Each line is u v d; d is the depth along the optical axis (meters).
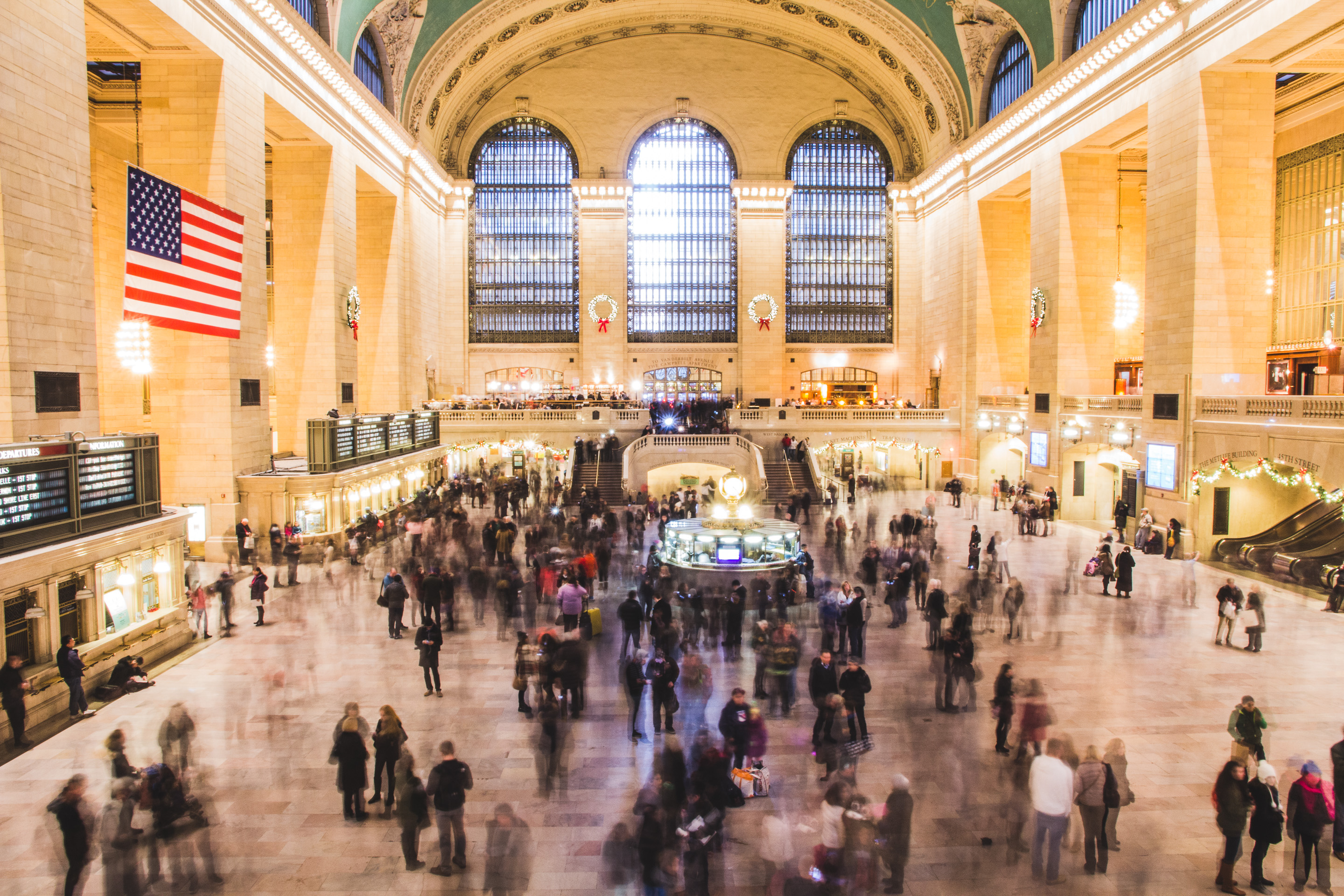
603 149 44.34
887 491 37.97
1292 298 29.19
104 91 26.56
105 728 11.06
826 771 9.80
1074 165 29.94
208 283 18.91
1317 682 12.75
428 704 11.98
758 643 12.14
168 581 14.84
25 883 7.63
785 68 44.38
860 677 10.30
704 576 17.34
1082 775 7.83
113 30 19.48
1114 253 30.17
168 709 11.73
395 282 36.12
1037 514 26.11
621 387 44.94
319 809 9.02
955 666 11.56
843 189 45.75
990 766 9.95
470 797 9.26
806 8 40.06
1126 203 34.94
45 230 14.81
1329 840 7.49
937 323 42.25
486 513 29.50
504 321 45.22
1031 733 9.41
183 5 19.42
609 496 31.95
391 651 14.45
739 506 20.08
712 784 8.16
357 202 35.75
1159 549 23.08
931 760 10.09
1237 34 21.22
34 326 14.50
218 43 20.98
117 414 28.08
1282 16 19.69
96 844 8.16
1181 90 23.38
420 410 37.09
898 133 44.94
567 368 45.12
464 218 44.03
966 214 38.25
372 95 31.75
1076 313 30.28
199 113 21.17
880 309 45.97
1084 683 12.71
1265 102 22.66
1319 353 23.58
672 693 10.91
